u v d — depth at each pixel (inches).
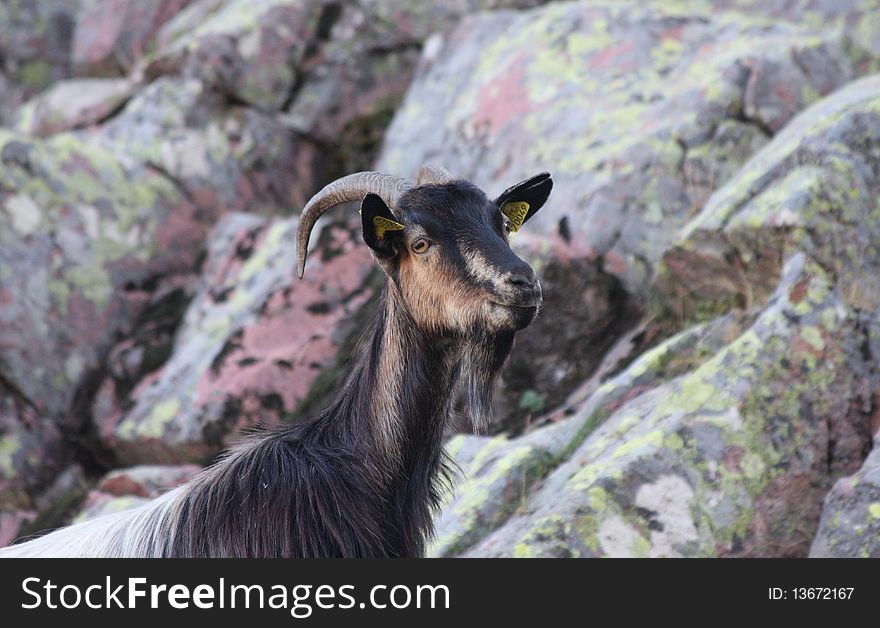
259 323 1317.7
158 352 1409.9
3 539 1306.6
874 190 943.0
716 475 794.8
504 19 1563.7
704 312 1072.2
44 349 1405.0
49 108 1766.7
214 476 670.5
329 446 670.5
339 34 1689.2
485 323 632.4
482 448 954.1
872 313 881.5
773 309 872.3
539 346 1126.4
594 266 1149.7
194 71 1633.9
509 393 1104.2
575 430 933.2
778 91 1232.2
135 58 1974.7
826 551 745.6
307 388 1270.9
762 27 1378.0
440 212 650.2
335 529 639.1
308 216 698.8
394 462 664.4
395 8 1706.4
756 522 789.2
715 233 1000.9
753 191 1004.6
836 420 833.5
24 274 1418.6
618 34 1419.8
